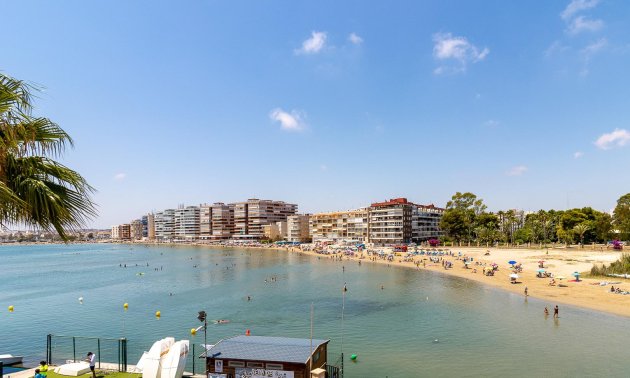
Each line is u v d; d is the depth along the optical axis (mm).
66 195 8180
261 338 29859
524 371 39250
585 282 85562
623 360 41375
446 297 78438
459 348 46656
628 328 52531
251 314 66625
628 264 91875
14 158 7676
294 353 26844
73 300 84938
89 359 33844
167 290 95938
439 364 41781
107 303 80250
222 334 55250
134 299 84062
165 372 28688
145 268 155875
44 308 76750
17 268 168000
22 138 7664
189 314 68000
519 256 143375
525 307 66875
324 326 57969
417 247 196625
